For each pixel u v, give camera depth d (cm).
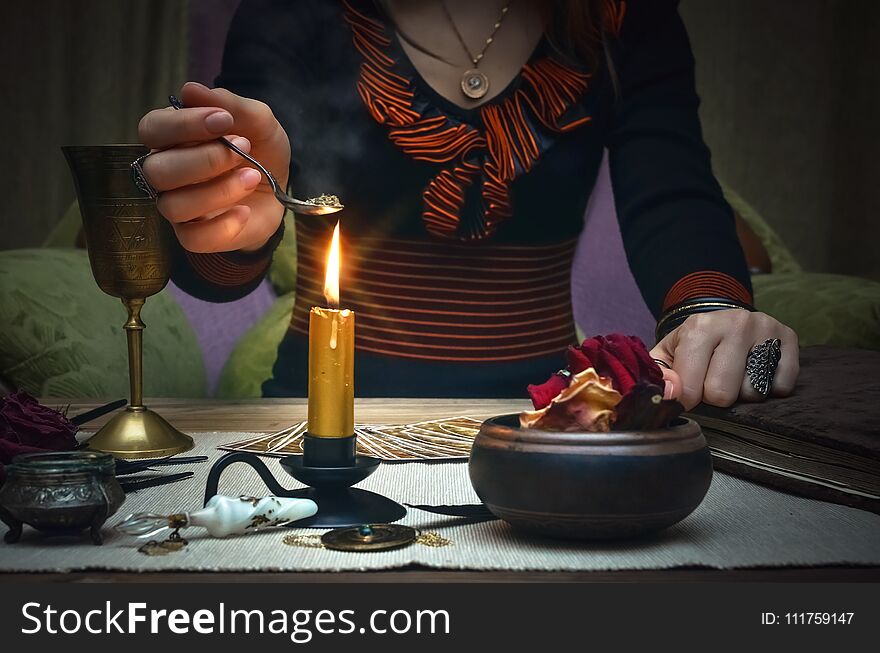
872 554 61
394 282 162
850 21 384
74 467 63
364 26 153
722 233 144
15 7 372
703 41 390
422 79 152
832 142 391
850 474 76
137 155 90
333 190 160
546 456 60
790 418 81
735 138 393
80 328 178
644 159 161
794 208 394
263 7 162
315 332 69
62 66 374
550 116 153
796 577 58
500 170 149
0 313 167
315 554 61
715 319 96
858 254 389
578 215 170
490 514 70
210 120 82
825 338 195
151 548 62
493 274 162
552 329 169
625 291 267
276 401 131
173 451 93
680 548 63
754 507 76
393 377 163
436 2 154
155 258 93
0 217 384
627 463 60
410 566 58
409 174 158
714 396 89
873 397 86
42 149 379
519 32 155
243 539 65
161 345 204
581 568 58
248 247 119
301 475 68
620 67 170
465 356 163
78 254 200
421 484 83
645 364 65
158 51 365
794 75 390
